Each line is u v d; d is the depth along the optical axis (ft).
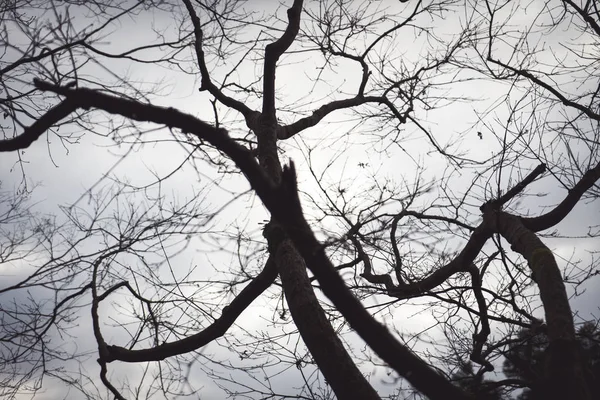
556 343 16.37
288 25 29.60
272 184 15.49
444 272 28.76
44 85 17.44
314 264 14.97
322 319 19.25
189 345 26.71
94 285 25.84
